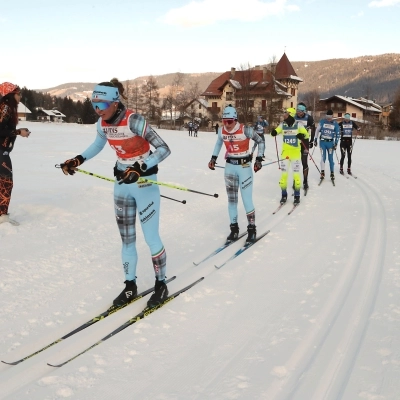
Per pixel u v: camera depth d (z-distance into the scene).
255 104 54.59
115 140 3.23
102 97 3.03
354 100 71.38
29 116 84.31
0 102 4.93
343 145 11.15
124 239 3.46
